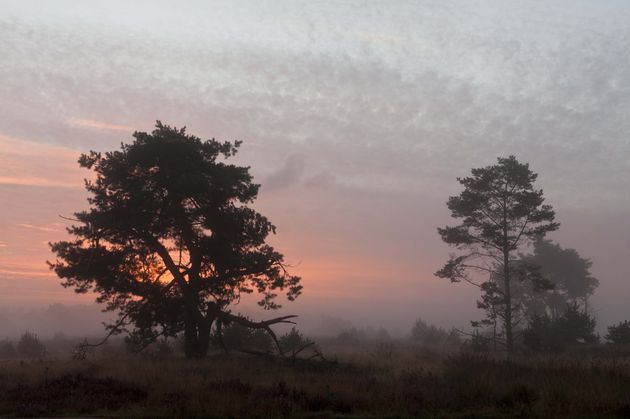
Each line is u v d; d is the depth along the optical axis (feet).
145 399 38.96
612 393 36.45
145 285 83.56
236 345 96.99
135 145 82.48
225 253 82.02
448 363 57.52
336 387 42.65
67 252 80.64
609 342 125.90
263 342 98.58
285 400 36.76
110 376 51.31
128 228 80.28
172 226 82.43
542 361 57.62
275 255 86.79
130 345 82.84
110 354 85.71
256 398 37.88
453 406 35.60
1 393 40.91
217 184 82.84
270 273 86.17
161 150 81.56
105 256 80.12
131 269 84.28
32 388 42.55
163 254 82.64
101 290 83.05
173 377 50.08
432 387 42.09
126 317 81.30
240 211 85.56
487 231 124.36
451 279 132.16
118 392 41.04
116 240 82.53
